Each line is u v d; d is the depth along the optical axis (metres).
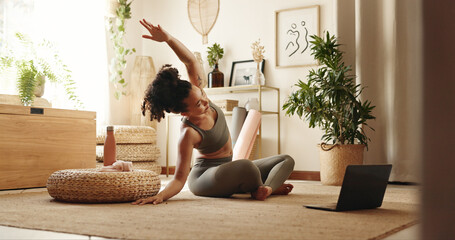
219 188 2.12
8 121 2.81
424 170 0.20
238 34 4.57
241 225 1.34
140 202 1.93
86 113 3.31
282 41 4.30
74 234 1.24
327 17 4.11
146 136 4.27
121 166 2.22
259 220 1.45
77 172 2.06
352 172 1.65
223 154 2.26
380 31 3.52
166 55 5.05
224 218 1.49
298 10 4.25
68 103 4.18
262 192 2.08
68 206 1.90
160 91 1.83
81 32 4.41
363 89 3.52
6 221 1.47
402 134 3.38
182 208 1.78
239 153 3.44
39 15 3.95
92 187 1.97
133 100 4.91
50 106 3.39
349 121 3.31
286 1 4.32
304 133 4.18
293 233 1.20
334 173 3.28
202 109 1.95
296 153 4.20
